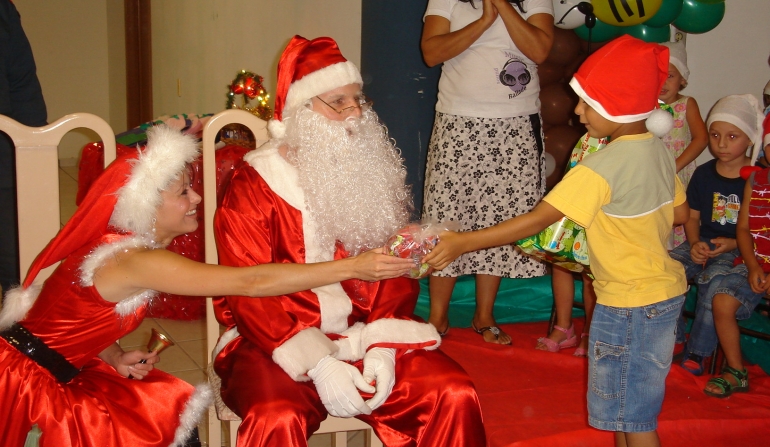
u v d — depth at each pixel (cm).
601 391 168
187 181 147
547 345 273
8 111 256
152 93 706
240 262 157
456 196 257
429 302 303
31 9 722
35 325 141
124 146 258
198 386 152
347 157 163
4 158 244
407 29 299
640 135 162
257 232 160
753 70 343
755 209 238
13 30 256
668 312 162
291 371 147
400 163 179
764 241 236
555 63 324
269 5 424
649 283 162
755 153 253
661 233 165
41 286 154
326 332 163
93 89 768
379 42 305
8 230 248
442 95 262
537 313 310
